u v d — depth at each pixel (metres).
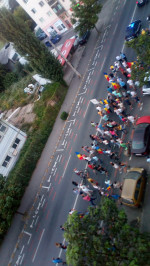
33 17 49.72
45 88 36.62
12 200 22.30
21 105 40.03
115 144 20.45
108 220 12.02
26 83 43.31
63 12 46.62
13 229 23.86
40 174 26.77
